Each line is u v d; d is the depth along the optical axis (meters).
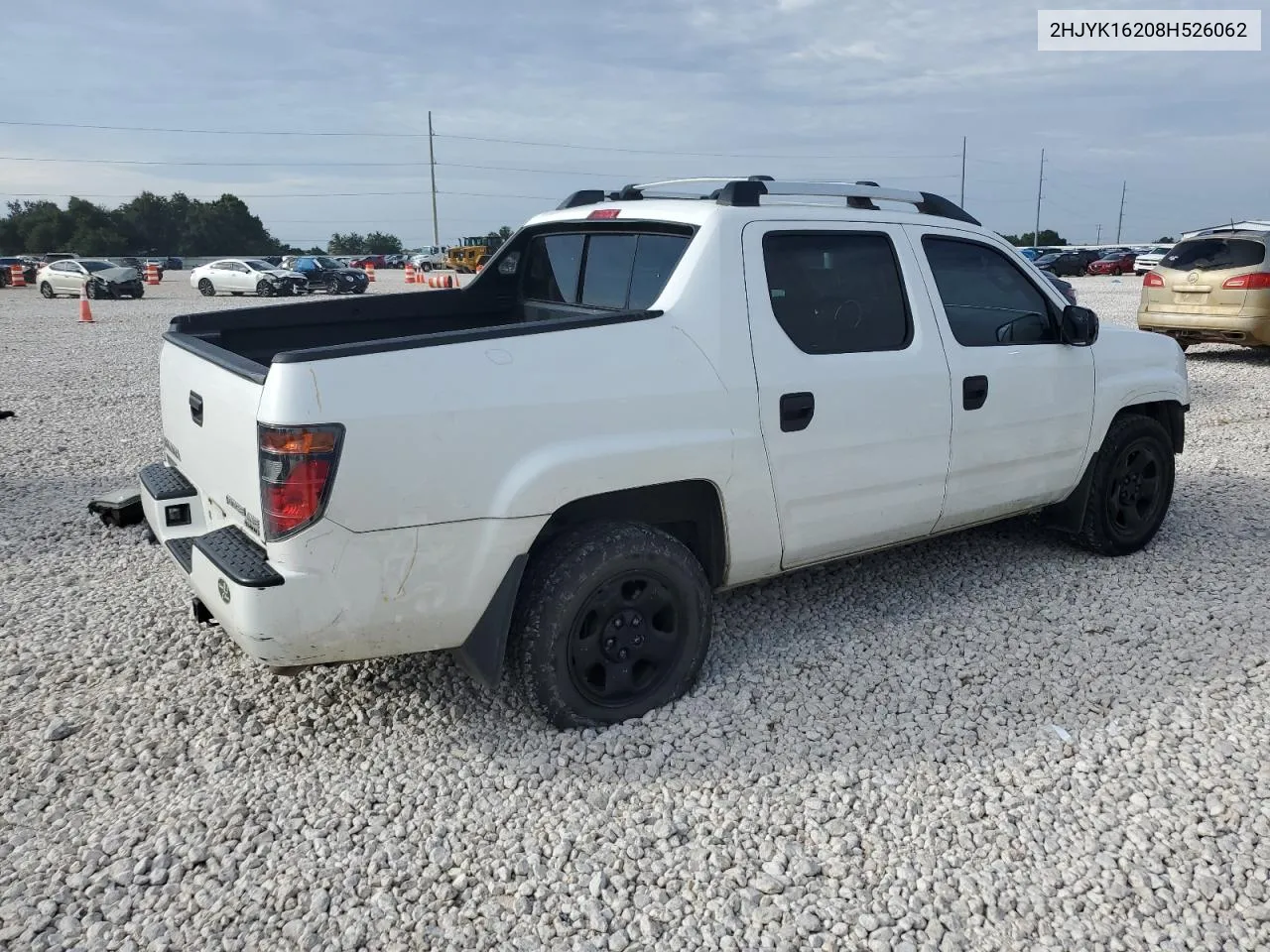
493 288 5.08
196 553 3.25
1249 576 4.97
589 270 4.44
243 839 2.97
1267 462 7.36
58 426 9.21
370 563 3.04
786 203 4.02
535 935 2.59
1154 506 5.34
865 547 4.23
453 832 3.00
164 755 3.44
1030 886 2.75
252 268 32.78
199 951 2.54
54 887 2.77
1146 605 4.61
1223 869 2.80
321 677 3.98
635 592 3.54
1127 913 2.64
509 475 3.18
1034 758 3.36
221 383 3.32
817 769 3.30
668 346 3.49
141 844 2.96
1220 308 11.98
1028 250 51.19
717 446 3.56
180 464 3.98
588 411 3.30
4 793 3.22
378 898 2.71
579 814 3.08
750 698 3.76
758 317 3.71
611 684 3.55
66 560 5.39
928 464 4.23
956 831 2.99
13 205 119.81
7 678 4.00
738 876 2.80
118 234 109.81
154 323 21.70
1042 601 4.68
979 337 4.46
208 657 4.18
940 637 4.31
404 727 3.60
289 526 2.94
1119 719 3.61
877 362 4.02
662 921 2.64
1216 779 3.22
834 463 3.92
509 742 3.47
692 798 3.15
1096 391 4.91
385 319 4.86
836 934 2.59
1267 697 3.74
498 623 3.27
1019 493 4.70
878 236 4.16
